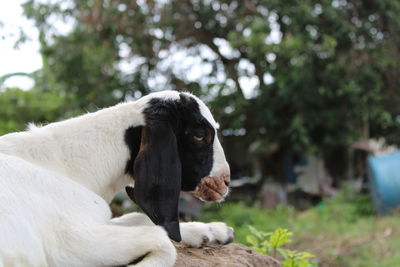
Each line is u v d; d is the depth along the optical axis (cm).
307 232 1070
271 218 1197
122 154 315
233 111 1511
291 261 416
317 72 1438
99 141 313
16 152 299
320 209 1257
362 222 1146
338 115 1475
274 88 1463
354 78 1421
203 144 320
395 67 1525
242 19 1402
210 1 1514
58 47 1461
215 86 1505
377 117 1530
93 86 1502
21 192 270
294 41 1286
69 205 284
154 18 1463
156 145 299
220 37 1548
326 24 1404
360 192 1658
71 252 270
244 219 1091
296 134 1462
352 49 1438
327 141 1510
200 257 340
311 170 1652
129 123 315
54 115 1606
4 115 1559
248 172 1902
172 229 291
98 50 1421
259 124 1567
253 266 355
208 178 324
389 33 1513
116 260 273
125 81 1527
